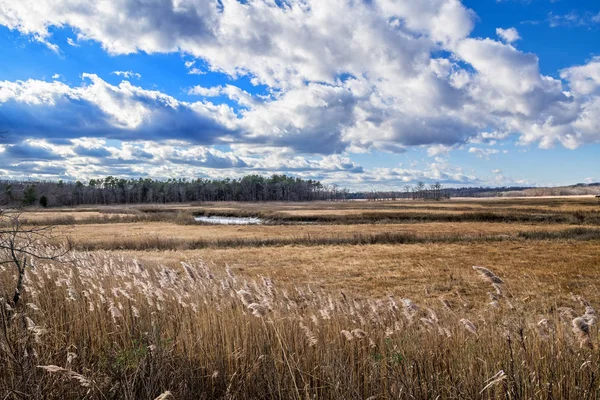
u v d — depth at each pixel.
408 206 99.62
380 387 4.79
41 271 9.74
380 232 43.09
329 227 51.94
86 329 6.13
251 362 5.39
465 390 4.58
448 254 28.05
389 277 19.91
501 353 5.23
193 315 6.58
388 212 69.81
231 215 83.06
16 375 4.63
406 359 4.94
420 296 15.36
